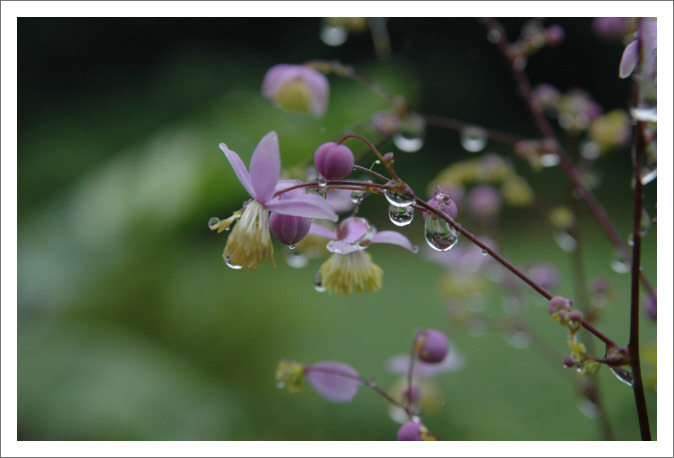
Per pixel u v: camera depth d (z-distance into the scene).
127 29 1.61
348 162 0.29
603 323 0.65
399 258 1.08
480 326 0.40
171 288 0.68
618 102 1.24
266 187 0.29
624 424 0.49
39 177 1.36
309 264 0.93
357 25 0.40
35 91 1.55
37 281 0.68
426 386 0.36
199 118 0.81
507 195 0.38
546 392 0.60
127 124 1.47
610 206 1.17
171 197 0.70
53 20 1.57
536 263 0.40
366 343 0.73
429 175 1.36
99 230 0.70
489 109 1.49
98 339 0.63
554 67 1.33
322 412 0.59
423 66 1.50
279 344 0.66
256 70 1.53
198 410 0.57
